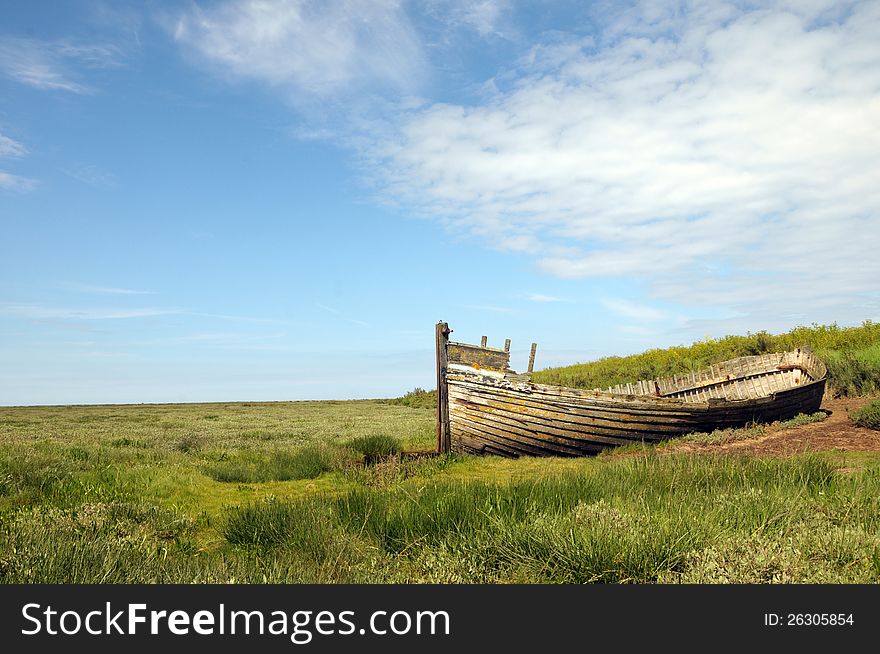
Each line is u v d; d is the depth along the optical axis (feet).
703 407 48.85
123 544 19.43
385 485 33.12
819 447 40.32
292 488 35.37
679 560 17.19
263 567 18.06
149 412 115.55
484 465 43.16
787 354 66.69
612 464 34.42
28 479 31.37
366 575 17.61
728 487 25.61
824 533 17.87
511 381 47.24
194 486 34.01
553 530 18.62
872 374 66.18
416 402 136.46
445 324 50.47
